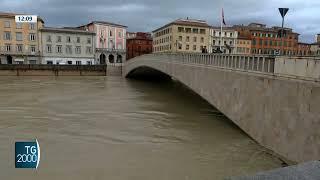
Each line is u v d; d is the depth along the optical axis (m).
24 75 78.94
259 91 21.33
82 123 26.97
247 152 19.69
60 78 76.50
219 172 16.48
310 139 15.65
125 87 57.84
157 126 26.36
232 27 119.06
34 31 91.38
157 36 117.25
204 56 33.06
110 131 24.48
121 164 17.48
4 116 29.14
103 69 86.06
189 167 17.16
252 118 22.28
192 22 105.81
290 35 115.81
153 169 16.83
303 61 16.52
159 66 51.44
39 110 32.44
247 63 23.36
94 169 16.66
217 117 30.33
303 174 3.12
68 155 18.75
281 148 18.25
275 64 19.44
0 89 50.62
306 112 16.11
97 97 43.12
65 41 95.56
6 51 88.88
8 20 88.31
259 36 113.88
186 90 54.72
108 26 104.88
